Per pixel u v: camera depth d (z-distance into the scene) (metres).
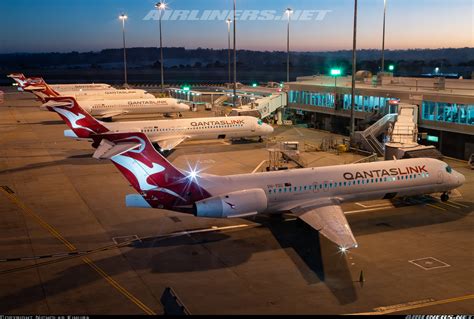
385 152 49.91
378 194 35.69
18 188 45.81
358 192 34.91
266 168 53.38
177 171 30.20
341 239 26.44
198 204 28.84
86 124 56.44
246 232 33.25
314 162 56.47
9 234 33.19
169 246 30.81
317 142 70.44
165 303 20.27
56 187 46.09
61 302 23.38
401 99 65.44
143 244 31.20
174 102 96.88
